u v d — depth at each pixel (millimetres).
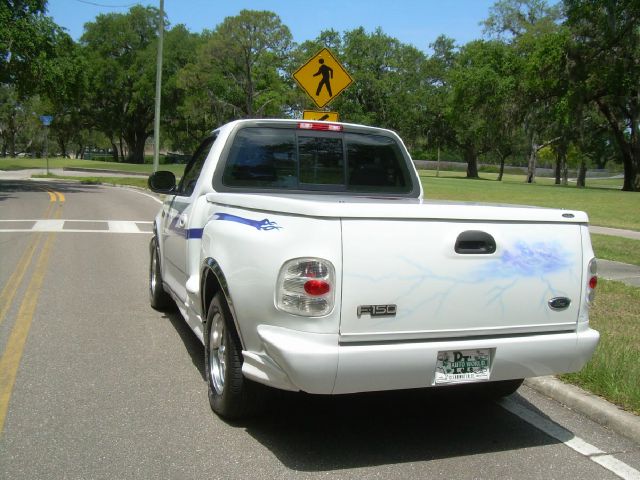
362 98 73125
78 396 4820
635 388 4820
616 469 3922
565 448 4219
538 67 42344
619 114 47719
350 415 4711
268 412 4691
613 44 39562
